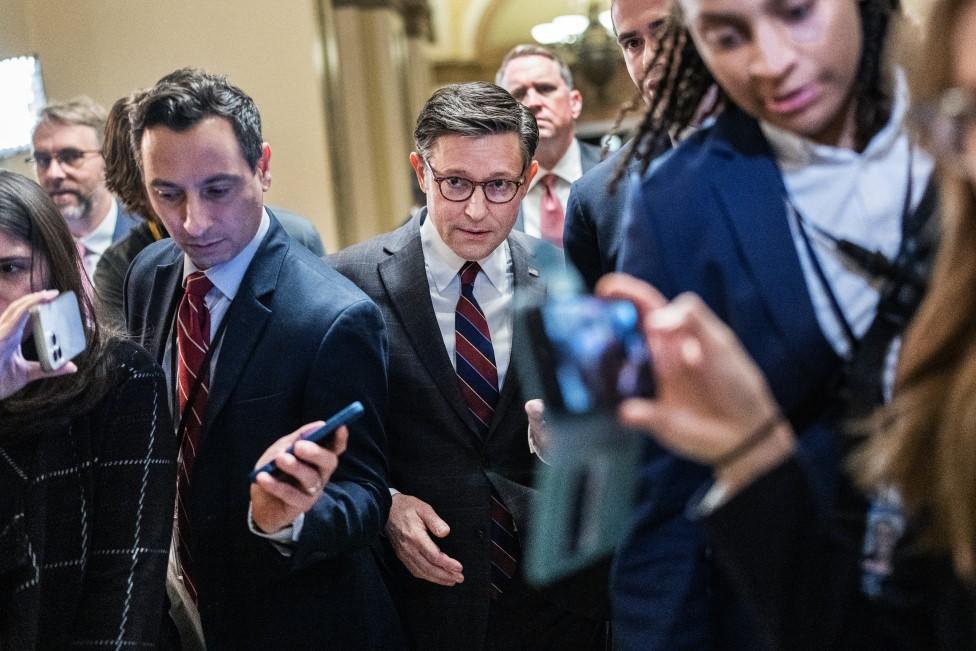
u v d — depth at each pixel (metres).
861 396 1.27
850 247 1.32
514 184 2.33
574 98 3.76
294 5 5.41
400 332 2.39
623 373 1.08
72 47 5.28
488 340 2.40
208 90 2.06
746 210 1.36
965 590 1.12
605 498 1.11
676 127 1.63
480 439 2.36
